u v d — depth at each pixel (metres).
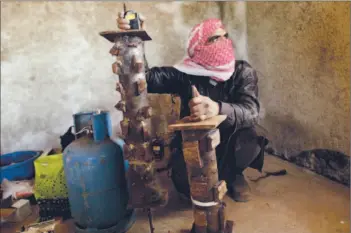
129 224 1.72
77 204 1.62
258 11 2.57
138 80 1.44
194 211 1.42
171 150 1.96
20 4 2.53
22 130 2.67
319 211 1.71
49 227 1.67
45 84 2.66
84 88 2.74
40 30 2.59
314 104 2.13
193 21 2.91
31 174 2.40
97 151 1.58
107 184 1.59
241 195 1.89
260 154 1.89
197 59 1.74
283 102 2.43
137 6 2.73
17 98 2.62
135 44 1.44
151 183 1.52
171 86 1.93
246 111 1.61
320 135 2.12
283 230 1.57
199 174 1.35
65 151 1.64
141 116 1.45
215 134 1.32
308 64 2.13
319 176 2.15
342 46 1.84
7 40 2.54
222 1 2.91
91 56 2.72
